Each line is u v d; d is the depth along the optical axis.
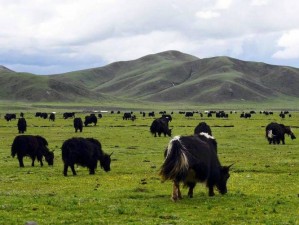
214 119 135.62
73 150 31.70
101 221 16.64
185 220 16.94
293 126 97.69
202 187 24.95
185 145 19.80
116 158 42.38
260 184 26.83
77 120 78.81
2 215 17.48
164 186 26.22
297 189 25.02
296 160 39.28
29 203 19.89
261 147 52.44
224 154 45.12
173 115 178.12
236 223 16.61
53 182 28.17
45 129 87.25
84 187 26.08
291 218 17.30
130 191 24.31
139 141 61.59
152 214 17.98
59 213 18.08
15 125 104.81
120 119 136.38
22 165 37.50
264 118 143.25
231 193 23.14
